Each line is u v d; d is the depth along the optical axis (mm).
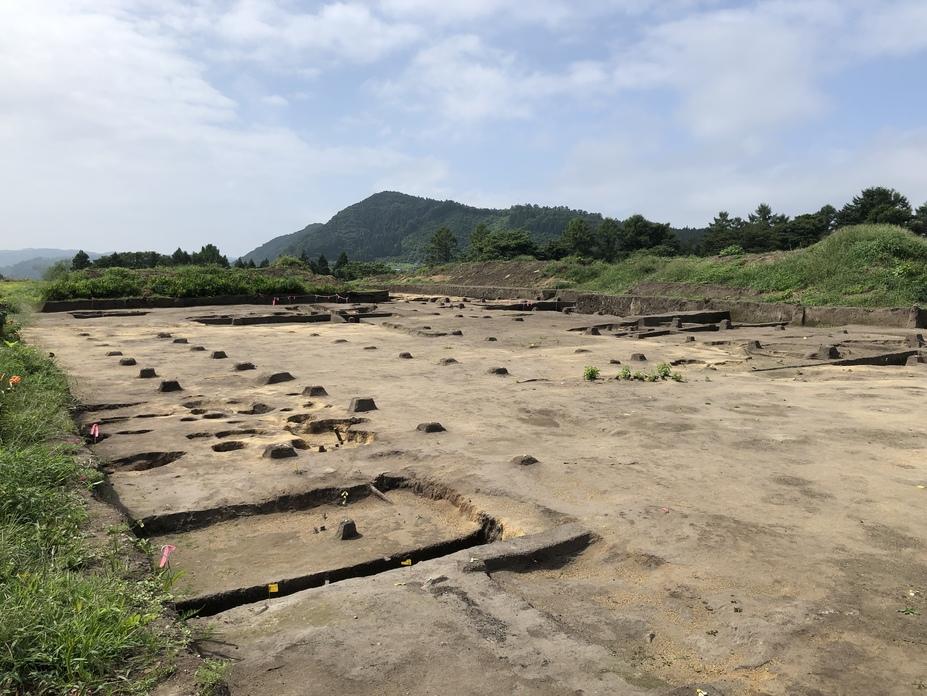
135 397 8586
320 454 6277
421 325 19375
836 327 19047
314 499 5254
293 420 7781
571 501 5039
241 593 3725
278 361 12195
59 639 2574
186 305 26234
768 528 4535
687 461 6094
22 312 20984
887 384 10047
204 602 3613
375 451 6352
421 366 11766
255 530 4754
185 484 5367
